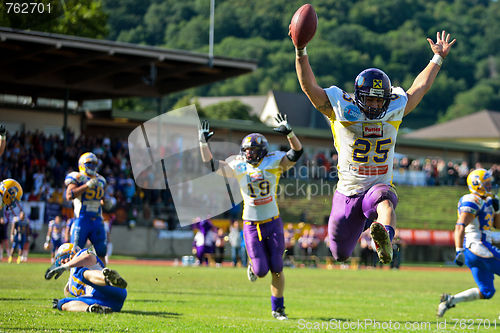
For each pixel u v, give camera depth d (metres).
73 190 15.06
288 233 39.91
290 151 12.07
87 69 38.53
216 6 132.88
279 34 133.50
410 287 22.66
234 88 130.88
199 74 41.31
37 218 34.50
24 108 43.72
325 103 8.40
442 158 76.75
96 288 11.29
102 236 15.62
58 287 16.14
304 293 18.53
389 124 8.39
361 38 133.12
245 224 12.37
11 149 35.22
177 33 98.44
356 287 21.89
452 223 53.78
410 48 133.88
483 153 78.75
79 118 47.19
